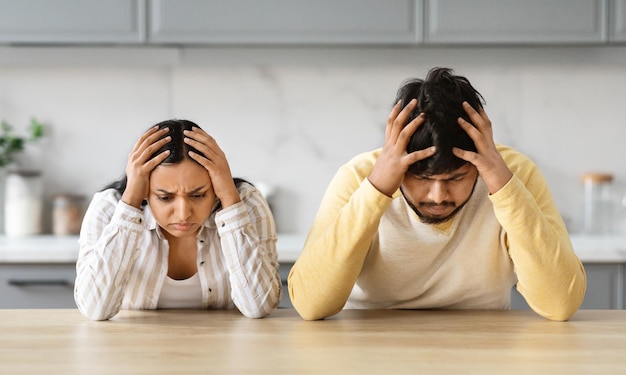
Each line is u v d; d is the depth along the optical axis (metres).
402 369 1.09
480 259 1.56
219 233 1.49
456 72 3.19
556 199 3.20
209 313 1.54
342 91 3.20
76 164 3.21
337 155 3.21
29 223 3.10
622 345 1.25
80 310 1.47
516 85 3.19
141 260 1.55
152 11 2.83
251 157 3.21
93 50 2.91
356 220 1.41
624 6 2.85
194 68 3.19
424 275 1.59
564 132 3.20
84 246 1.52
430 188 1.34
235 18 2.83
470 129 1.32
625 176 3.20
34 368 1.11
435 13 2.84
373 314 1.52
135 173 1.43
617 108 3.19
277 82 3.20
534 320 1.45
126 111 3.20
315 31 2.84
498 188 1.38
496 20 2.84
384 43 2.84
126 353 1.19
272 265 1.56
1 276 2.67
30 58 2.91
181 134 1.43
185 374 1.07
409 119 1.36
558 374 1.07
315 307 1.44
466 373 1.08
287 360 1.14
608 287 2.69
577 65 3.18
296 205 3.21
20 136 3.20
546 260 1.41
